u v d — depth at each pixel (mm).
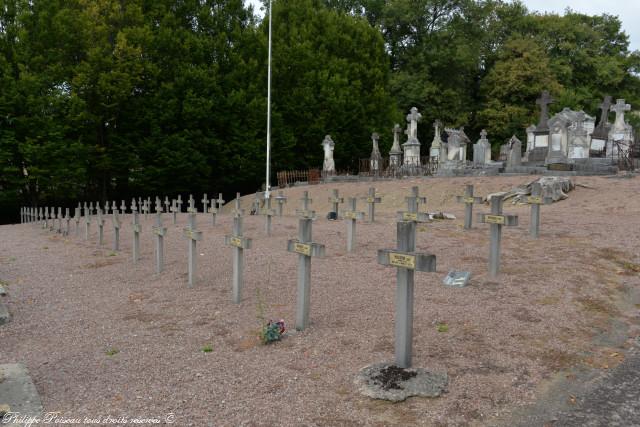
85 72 27828
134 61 29000
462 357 5082
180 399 4469
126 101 29953
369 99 41938
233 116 33781
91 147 28609
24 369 5262
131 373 5121
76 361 5531
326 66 39844
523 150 47969
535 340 5496
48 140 26812
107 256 11828
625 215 13641
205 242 12492
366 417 4023
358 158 41812
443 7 48656
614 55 56781
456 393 4359
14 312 7551
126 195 33250
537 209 10703
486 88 51531
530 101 50875
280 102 37719
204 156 32469
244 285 8258
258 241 12266
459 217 15445
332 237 12109
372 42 44000
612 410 4098
